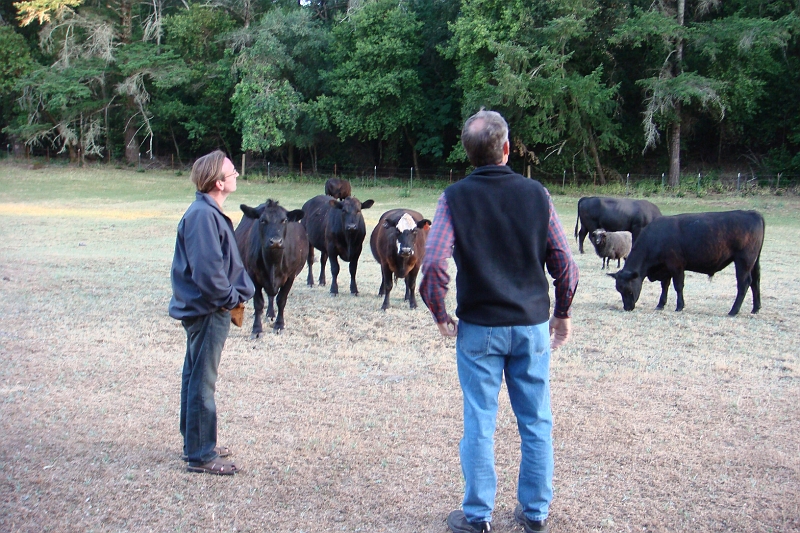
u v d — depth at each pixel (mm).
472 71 33250
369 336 7949
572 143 34812
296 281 12477
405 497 3854
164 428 4863
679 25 29859
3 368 6316
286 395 5664
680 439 4688
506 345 3193
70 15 41094
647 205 16562
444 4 38281
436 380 6109
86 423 4934
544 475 3301
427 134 39938
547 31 30516
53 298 9758
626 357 7008
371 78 36875
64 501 3748
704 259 9320
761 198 28844
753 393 5750
